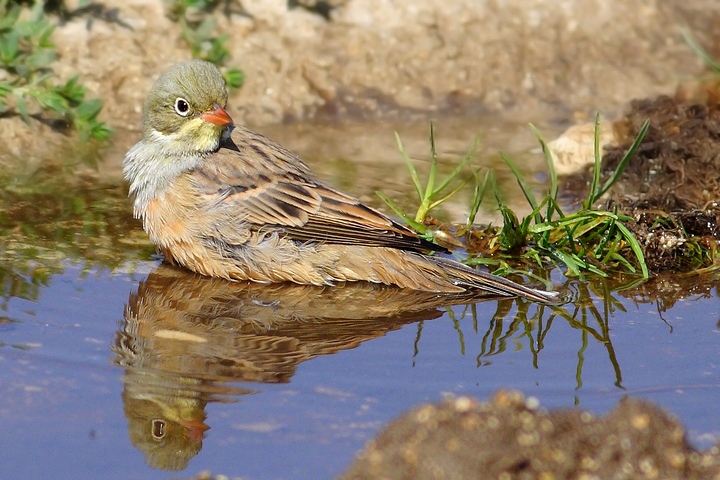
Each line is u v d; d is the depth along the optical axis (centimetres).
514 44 1834
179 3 1711
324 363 962
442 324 1069
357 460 712
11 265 1144
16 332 984
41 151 1502
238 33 1744
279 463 789
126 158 1212
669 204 1381
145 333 1004
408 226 1223
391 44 1781
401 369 956
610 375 955
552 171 1312
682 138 1532
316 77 1723
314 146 1595
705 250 1290
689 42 1780
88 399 872
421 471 676
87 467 779
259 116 1666
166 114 1173
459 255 1262
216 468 782
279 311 1083
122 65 1662
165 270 1176
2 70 1573
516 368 966
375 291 1149
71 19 1686
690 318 1104
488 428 683
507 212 1265
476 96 1769
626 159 1317
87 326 1009
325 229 1154
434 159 1330
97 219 1298
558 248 1266
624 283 1206
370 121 1702
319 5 1791
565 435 689
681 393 921
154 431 830
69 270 1145
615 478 679
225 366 945
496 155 1596
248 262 1153
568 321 1088
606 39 1889
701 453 721
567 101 1797
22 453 791
